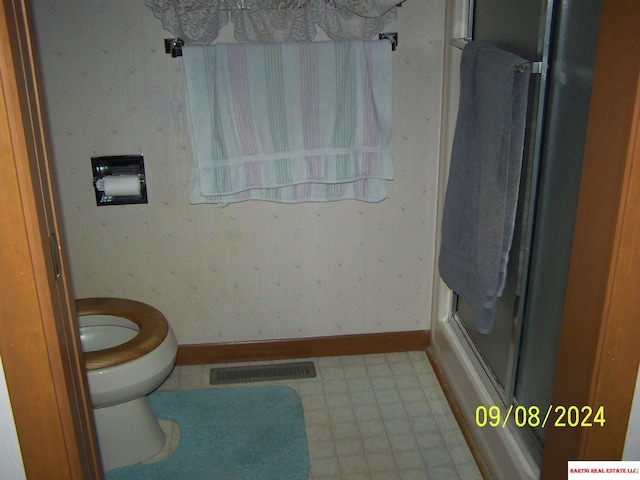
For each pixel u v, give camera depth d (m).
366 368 2.39
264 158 2.08
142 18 1.98
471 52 1.72
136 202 2.17
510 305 1.77
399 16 2.05
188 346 2.40
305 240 2.29
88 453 1.12
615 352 1.12
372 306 2.42
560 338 1.28
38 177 0.92
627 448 1.22
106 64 2.01
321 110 2.05
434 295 2.37
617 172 1.04
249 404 2.18
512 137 1.48
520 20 1.60
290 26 1.99
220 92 1.99
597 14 1.26
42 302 0.95
